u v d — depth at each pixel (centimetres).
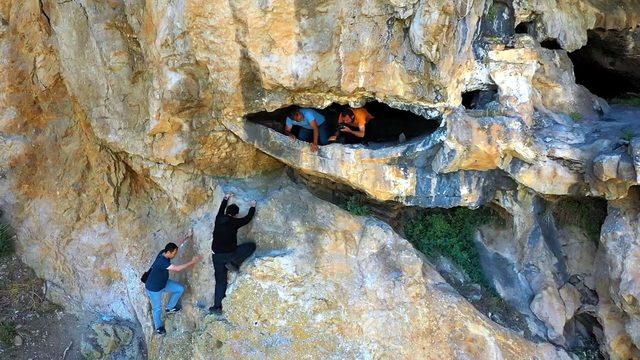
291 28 566
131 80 678
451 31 553
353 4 557
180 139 699
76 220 821
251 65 605
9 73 745
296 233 682
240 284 670
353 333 653
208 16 573
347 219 696
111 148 741
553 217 750
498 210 756
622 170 561
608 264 656
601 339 717
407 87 597
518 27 661
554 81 651
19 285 824
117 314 812
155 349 729
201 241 736
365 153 652
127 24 648
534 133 623
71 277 823
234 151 733
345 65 588
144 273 729
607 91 823
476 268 751
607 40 716
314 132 664
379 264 673
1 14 718
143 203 806
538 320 714
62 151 802
